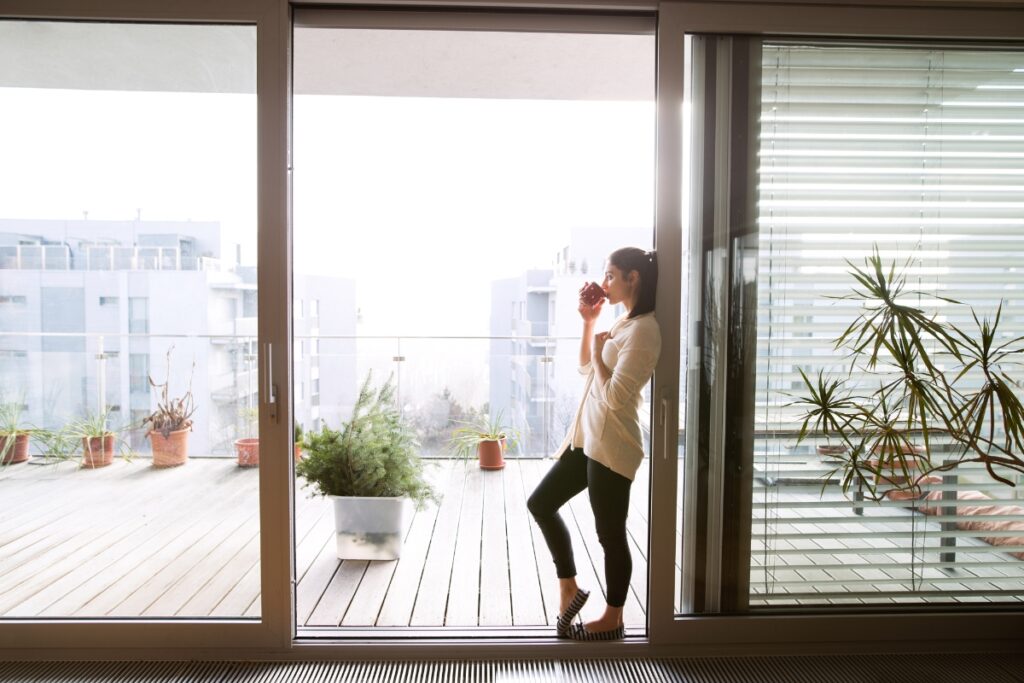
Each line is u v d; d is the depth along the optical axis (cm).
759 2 223
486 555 328
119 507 280
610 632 232
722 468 233
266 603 226
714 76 227
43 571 262
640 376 216
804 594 237
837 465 234
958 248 233
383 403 332
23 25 229
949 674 222
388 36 298
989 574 239
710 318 230
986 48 231
